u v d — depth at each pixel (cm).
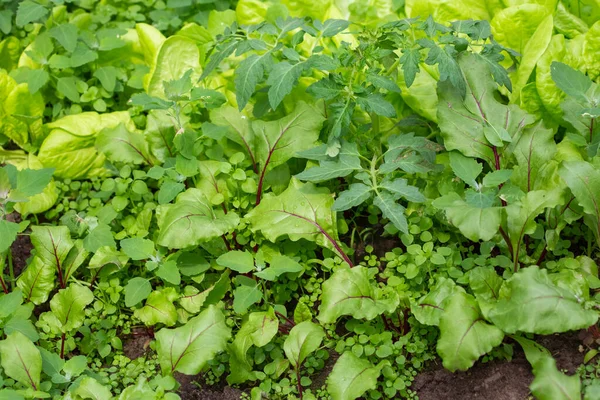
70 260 146
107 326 143
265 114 156
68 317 139
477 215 133
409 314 139
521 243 142
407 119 153
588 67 147
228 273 145
